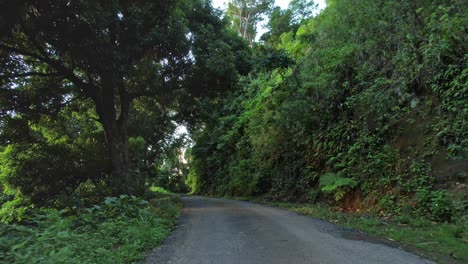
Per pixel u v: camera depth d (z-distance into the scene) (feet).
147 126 88.74
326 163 47.03
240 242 25.14
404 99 37.35
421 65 35.01
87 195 59.41
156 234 28.09
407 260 18.79
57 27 41.47
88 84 55.47
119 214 34.27
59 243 21.45
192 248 24.08
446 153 31.17
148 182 118.32
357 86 44.34
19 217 34.53
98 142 69.15
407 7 39.81
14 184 65.05
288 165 59.57
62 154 66.64
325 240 24.38
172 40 50.11
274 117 59.31
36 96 59.26
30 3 39.24
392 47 41.50
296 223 32.32
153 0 48.01
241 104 99.96
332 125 48.29
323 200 46.37
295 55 66.33
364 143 40.60
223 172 104.37
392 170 35.78
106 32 44.19
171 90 62.69
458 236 23.06
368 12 45.01
